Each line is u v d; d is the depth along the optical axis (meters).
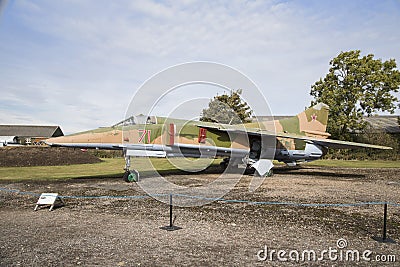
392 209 8.15
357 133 38.44
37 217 7.01
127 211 7.64
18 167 22.44
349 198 9.70
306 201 9.14
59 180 13.77
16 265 4.26
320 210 7.96
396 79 35.25
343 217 7.23
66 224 6.41
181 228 6.18
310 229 6.21
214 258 4.62
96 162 27.59
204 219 6.92
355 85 35.41
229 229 6.14
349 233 5.96
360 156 34.28
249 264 4.42
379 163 28.20
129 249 4.95
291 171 19.77
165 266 4.30
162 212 7.56
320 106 20.48
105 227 6.20
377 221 6.89
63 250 4.87
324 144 18.14
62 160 26.00
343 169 21.55
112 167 22.22
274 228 6.25
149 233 5.82
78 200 9.05
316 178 15.55
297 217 7.18
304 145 18.84
